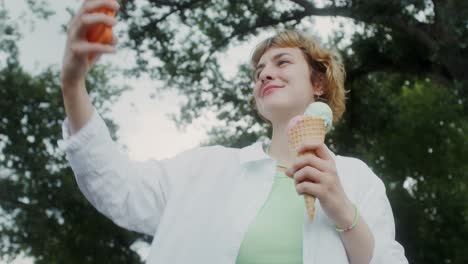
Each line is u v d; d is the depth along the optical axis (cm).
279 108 296
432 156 1552
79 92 245
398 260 261
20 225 1412
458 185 1568
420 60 1396
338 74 329
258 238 257
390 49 1384
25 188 1405
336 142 1521
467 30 1174
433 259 1440
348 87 1473
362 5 1295
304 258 252
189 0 1470
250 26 1464
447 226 1483
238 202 270
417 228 1447
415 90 1627
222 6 1484
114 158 262
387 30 1382
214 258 258
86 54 221
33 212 1408
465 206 1501
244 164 284
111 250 1444
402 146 1538
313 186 243
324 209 250
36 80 1480
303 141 255
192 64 1504
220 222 265
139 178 275
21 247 1431
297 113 298
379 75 1548
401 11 1295
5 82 1448
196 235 264
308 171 243
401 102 1579
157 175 281
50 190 1406
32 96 1453
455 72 1236
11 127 1428
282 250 255
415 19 1300
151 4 1465
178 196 274
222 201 273
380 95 1522
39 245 1424
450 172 1570
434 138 1555
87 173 257
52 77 1488
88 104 251
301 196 269
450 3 1159
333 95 324
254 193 272
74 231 1427
